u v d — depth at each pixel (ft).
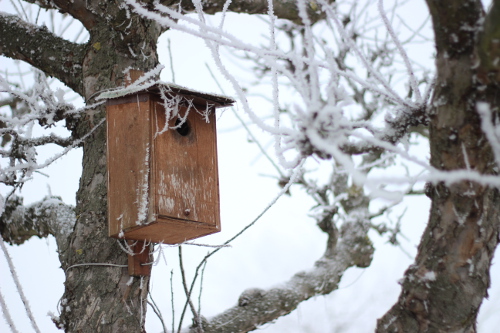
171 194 11.97
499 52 7.52
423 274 9.13
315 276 17.47
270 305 16.05
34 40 14.66
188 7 14.99
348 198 19.75
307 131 7.10
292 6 16.52
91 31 14.21
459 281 8.93
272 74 8.63
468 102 8.19
